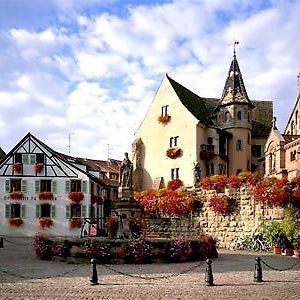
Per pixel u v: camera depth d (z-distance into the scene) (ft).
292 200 99.55
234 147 186.29
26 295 46.52
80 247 75.05
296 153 140.77
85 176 172.96
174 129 183.52
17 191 170.50
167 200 122.42
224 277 59.21
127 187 93.56
